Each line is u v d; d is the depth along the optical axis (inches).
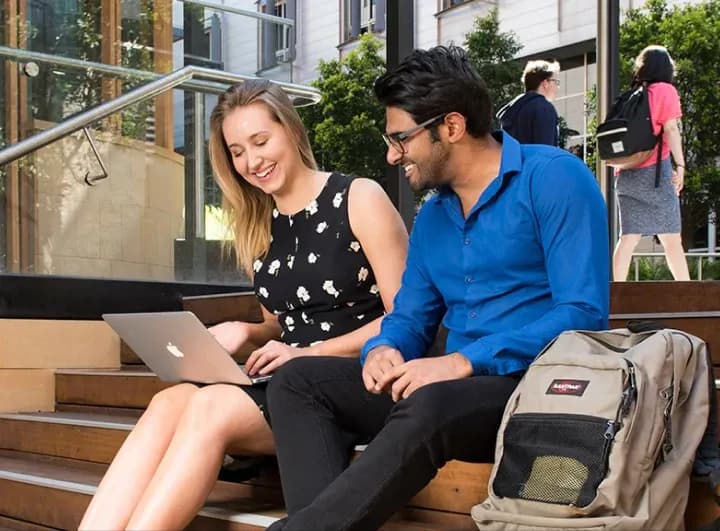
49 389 152.3
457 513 89.6
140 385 138.3
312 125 350.0
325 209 97.3
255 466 98.8
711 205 390.6
